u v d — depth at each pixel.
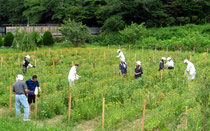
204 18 51.09
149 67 21.89
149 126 10.30
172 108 11.60
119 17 46.97
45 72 20.33
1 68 21.42
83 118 11.96
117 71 20.28
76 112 11.97
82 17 50.34
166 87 15.47
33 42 33.53
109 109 12.26
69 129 10.51
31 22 56.22
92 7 52.19
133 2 47.75
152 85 16.61
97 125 11.26
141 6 47.97
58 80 17.33
